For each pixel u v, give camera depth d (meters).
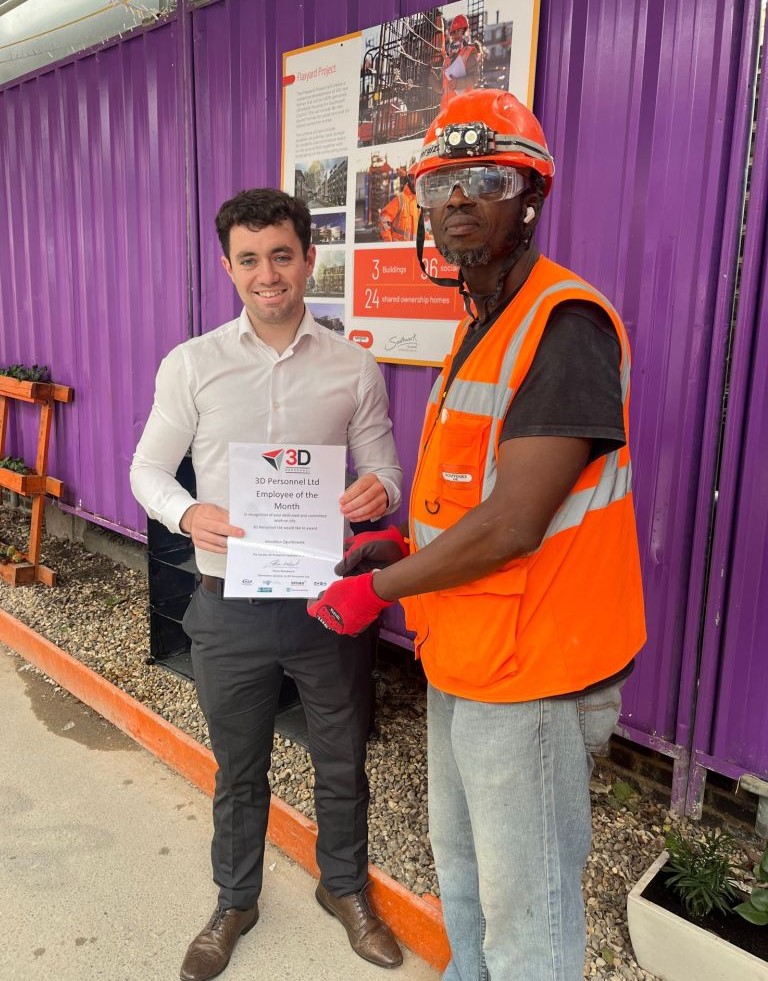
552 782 1.34
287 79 3.04
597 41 2.21
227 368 1.83
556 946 1.38
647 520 2.32
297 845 2.44
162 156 3.82
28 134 4.80
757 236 2.01
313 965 2.06
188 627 1.96
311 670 1.91
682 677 2.32
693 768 2.35
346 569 1.59
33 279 5.03
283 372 1.85
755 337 2.06
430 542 1.36
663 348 2.21
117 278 4.29
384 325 2.89
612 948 1.97
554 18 2.29
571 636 1.31
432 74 2.57
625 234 2.24
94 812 2.68
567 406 1.17
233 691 1.90
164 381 1.87
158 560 3.47
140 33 3.78
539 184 1.29
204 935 2.05
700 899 1.88
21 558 4.61
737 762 2.26
